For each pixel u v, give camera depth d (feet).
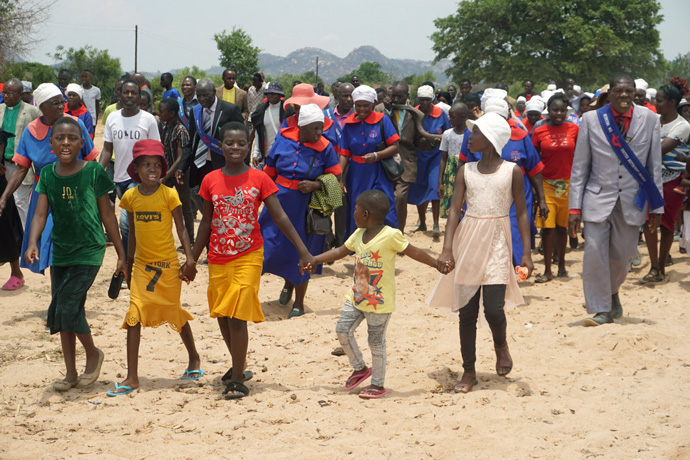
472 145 17.19
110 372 18.62
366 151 29.27
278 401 16.39
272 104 32.53
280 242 24.08
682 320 22.85
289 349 20.88
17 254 26.61
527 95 62.80
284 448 13.74
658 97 27.25
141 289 17.07
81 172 17.17
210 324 23.39
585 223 22.86
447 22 199.72
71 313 16.85
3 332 22.04
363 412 15.69
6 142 25.36
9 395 16.92
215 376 18.44
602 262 22.48
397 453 13.47
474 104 32.07
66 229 17.22
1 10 110.01
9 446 13.96
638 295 26.45
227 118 29.58
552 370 18.71
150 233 16.99
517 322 23.58
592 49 178.19
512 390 17.16
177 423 15.14
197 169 30.53
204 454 13.55
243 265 16.69
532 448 13.69
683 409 15.52
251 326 23.24
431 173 37.73
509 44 194.18
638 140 22.31
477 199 17.02
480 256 16.94
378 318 16.38
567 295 26.96
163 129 31.63
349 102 32.37
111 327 22.67
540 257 33.73
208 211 17.24
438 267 16.70
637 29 186.19
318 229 24.13
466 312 17.17
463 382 17.28
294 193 24.11
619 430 14.51
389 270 16.29
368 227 16.42
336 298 27.25
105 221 17.61
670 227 27.40
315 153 24.25
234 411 15.80
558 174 28.45
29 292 26.76
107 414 15.62
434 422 15.05
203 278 29.48
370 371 17.49
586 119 22.72
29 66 163.53
